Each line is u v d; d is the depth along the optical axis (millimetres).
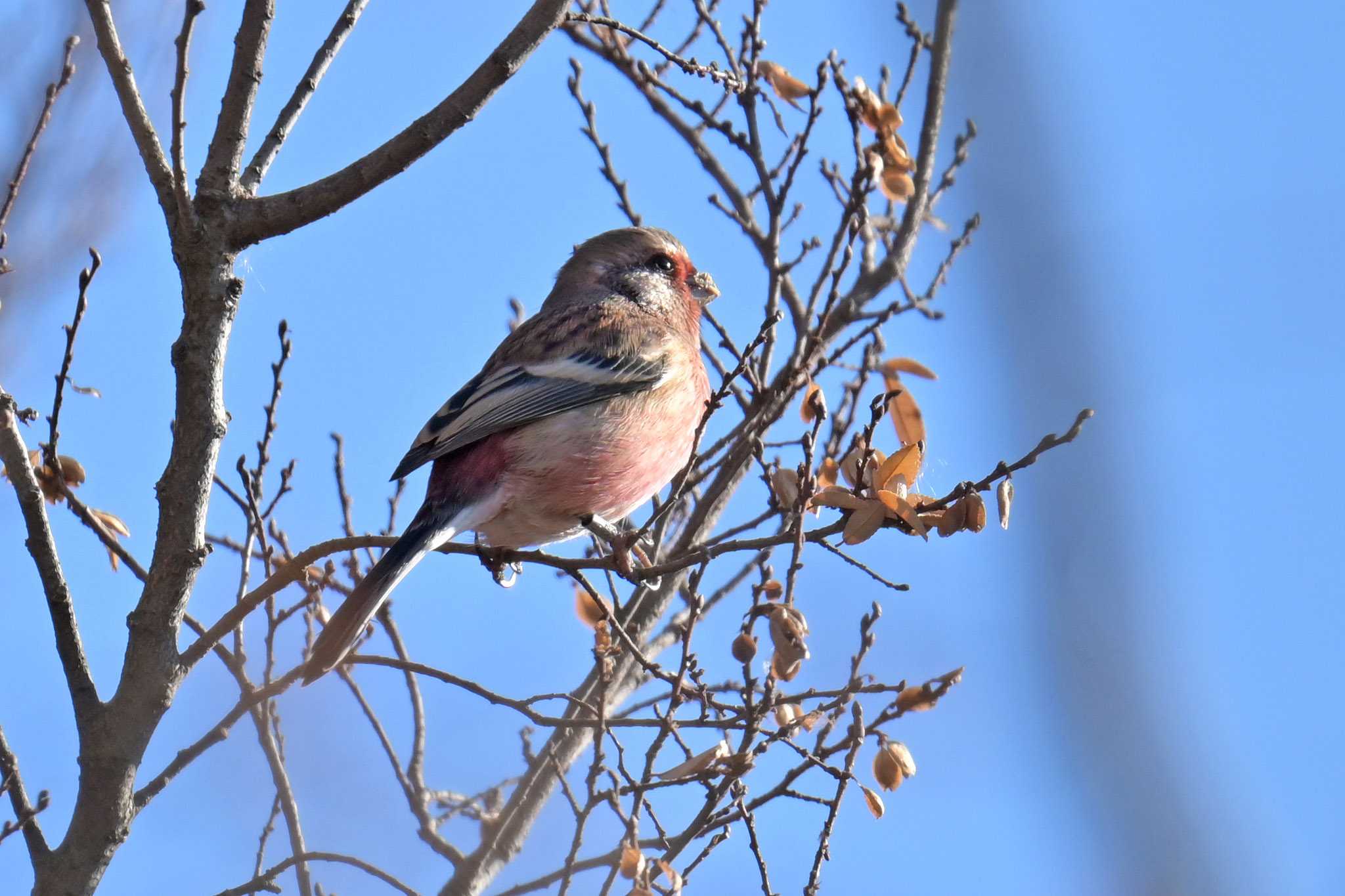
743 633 9422
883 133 11273
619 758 9180
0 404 8508
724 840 9078
